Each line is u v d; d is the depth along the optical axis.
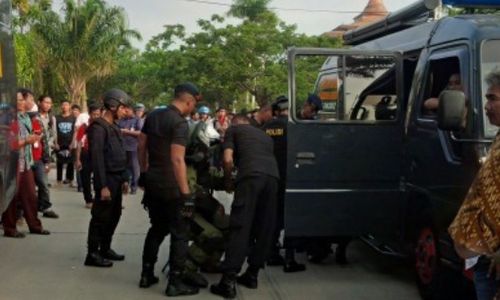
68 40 29.39
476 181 2.90
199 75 32.09
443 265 5.52
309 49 6.33
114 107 6.92
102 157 6.83
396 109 6.34
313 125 6.22
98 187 6.87
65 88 30.16
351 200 6.29
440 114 4.87
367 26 8.12
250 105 32.41
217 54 31.36
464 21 5.50
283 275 6.86
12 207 8.32
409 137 6.14
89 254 7.04
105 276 6.66
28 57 23.06
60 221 9.60
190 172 6.36
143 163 6.11
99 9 29.77
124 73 44.31
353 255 7.78
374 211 6.32
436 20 6.21
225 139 6.29
